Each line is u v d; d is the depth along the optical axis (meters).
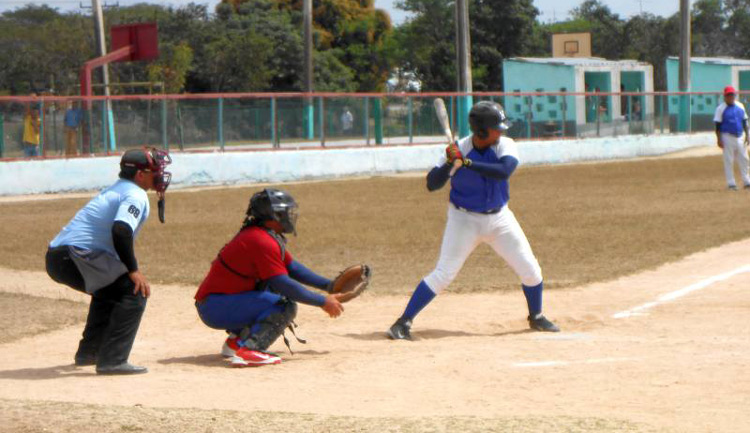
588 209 26.55
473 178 11.27
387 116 47.41
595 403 7.88
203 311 10.17
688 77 63.69
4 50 84.38
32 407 7.59
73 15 92.00
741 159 30.78
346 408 7.82
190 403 8.04
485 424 6.92
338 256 18.98
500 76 99.88
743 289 14.47
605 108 56.62
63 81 83.50
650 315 12.78
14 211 29.59
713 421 7.02
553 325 11.95
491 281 16.02
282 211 9.98
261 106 43.28
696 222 22.88
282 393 8.48
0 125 36.62
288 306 10.08
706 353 9.97
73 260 9.28
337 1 102.25
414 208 28.20
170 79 80.69
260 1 97.25
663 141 57.66
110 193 9.35
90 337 9.97
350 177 43.66
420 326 12.49
